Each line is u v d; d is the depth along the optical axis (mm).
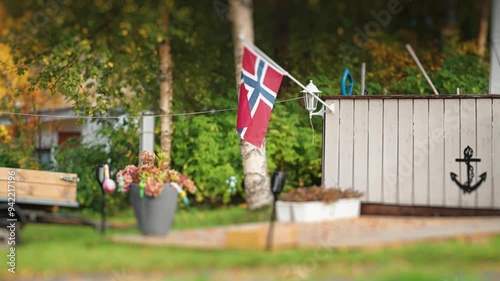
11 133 17516
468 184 12602
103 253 10859
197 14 20828
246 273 9672
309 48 18984
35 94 17875
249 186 15141
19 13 20562
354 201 12625
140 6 18844
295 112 17062
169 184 11773
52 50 16672
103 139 17156
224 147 16375
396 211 12875
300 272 9547
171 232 12062
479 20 22891
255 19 22484
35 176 12469
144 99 17078
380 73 18188
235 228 11633
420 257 9898
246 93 12211
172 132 16562
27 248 11430
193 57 18188
